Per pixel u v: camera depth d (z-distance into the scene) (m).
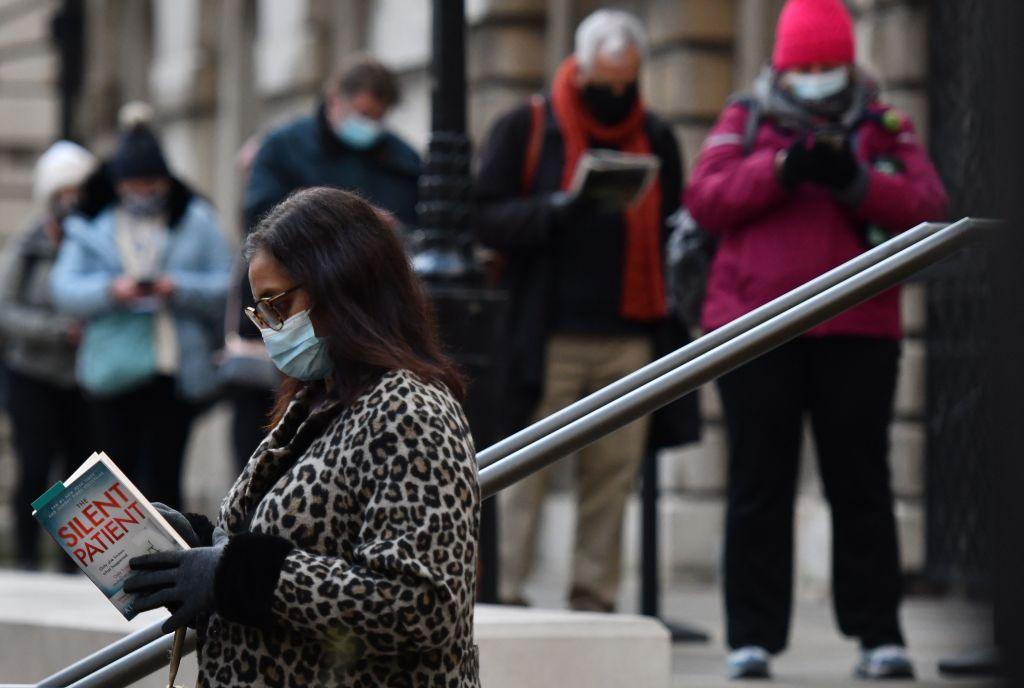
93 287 25.19
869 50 24.78
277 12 41.97
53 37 39.78
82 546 9.12
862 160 16.95
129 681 11.18
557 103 19.81
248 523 9.23
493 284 20.16
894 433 24.30
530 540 20.22
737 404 16.98
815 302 11.30
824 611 23.73
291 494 8.81
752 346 11.27
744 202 16.72
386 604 8.45
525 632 13.79
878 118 17.06
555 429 11.54
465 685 8.94
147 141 25.69
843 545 16.91
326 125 21.23
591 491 19.70
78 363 26.53
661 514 27.75
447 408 8.90
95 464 9.10
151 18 53.75
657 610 20.41
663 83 28.50
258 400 22.94
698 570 27.66
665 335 19.94
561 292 19.56
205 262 25.95
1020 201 7.97
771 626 17.00
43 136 55.59
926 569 24.06
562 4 31.47
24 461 28.83
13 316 28.45
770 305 11.62
